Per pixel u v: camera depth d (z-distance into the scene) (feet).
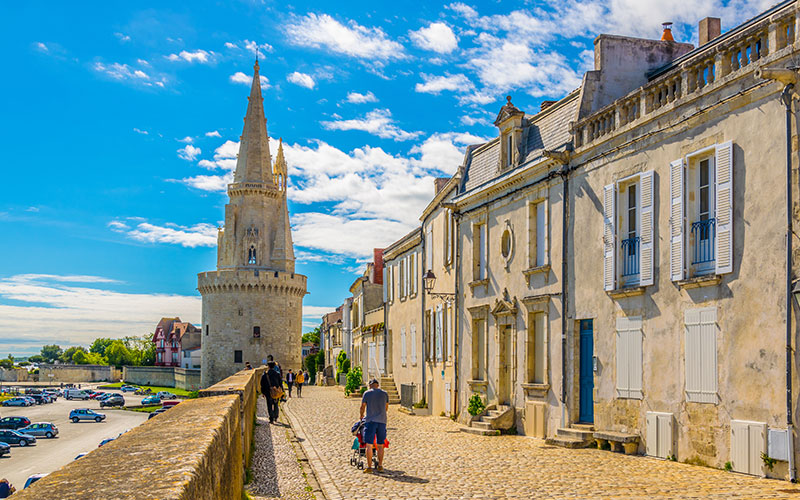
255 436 67.05
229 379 70.74
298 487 40.29
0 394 417.08
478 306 83.35
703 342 47.01
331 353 266.16
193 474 12.81
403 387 112.68
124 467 13.41
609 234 58.13
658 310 51.93
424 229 110.63
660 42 68.03
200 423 21.58
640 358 53.67
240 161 327.47
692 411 47.78
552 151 64.85
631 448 53.21
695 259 49.01
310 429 74.23
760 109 43.11
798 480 38.93
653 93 54.44
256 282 309.42
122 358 616.80
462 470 46.83
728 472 43.52
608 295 58.08
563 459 51.44
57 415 324.80
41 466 180.65
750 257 43.29
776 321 41.11
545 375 67.62
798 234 39.88
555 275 66.74
